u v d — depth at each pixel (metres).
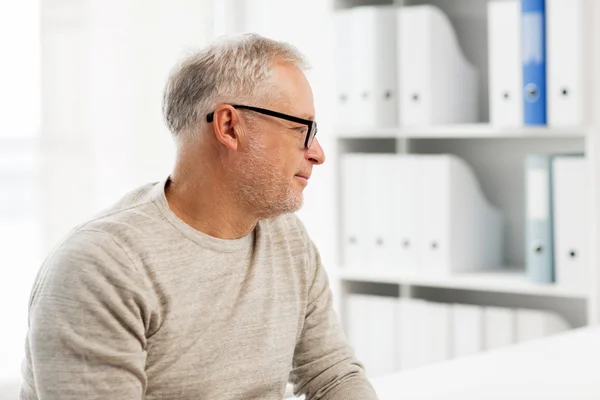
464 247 3.19
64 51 3.19
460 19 3.46
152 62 3.33
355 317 3.33
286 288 1.51
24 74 3.25
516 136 3.27
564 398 1.60
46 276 1.27
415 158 3.15
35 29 3.23
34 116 3.25
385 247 3.23
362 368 1.65
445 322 3.15
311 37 3.77
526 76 2.88
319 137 3.69
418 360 3.21
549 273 2.94
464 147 3.49
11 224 5.89
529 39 2.87
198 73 1.43
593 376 1.76
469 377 1.76
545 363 1.88
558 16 2.83
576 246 2.88
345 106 3.25
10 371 3.41
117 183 3.29
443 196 3.12
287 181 1.44
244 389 1.41
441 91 3.15
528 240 2.98
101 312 1.24
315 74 3.75
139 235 1.32
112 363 1.24
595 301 2.84
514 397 1.61
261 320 1.44
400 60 3.13
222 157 1.41
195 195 1.42
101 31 3.24
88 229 1.31
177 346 1.34
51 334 1.23
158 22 3.35
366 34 3.18
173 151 3.38
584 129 2.84
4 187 5.81
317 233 3.86
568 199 2.89
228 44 1.44
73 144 3.22
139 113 3.32
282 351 1.47
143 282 1.30
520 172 3.38
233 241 1.42
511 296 3.42
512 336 3.04
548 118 2.87
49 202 3.21
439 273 3.14
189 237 1.37
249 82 1.41
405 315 3.23
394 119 3.19
